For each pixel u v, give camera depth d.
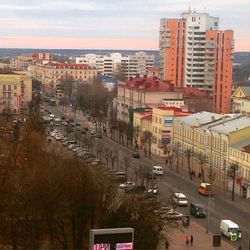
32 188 106.12
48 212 104.75
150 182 164.50
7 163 132.75
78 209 106.00
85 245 107.62
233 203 147.75
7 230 104.88
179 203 142.50
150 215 103.94
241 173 157.25
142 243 97.94
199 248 110.81
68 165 120.38
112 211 106.06
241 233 121.38
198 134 185.38
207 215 133.00
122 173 168.50
